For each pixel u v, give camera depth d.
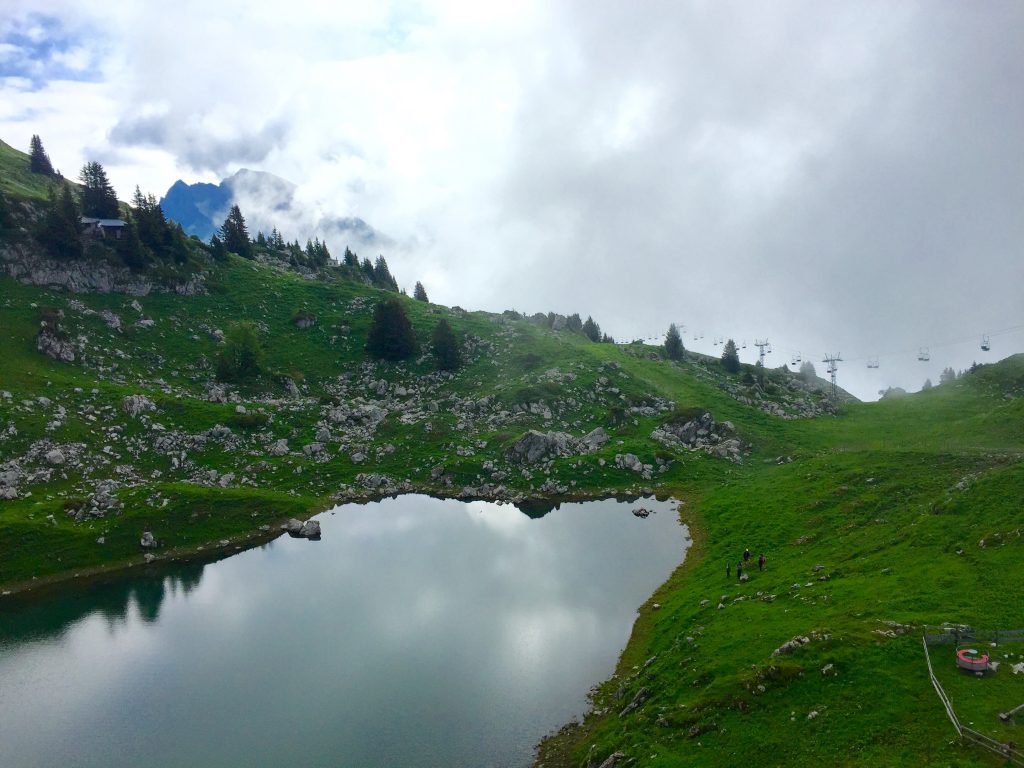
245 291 150.75
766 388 150.62
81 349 107.50
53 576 70.00
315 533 82.50
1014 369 133.12
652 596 60.75
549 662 49.84
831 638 37.34
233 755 40.25
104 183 140.25
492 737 40.72
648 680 42.94
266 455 100.25
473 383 132.62
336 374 133.50
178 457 93.69
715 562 64.12
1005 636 33.81
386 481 99.81
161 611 62.56
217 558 76.06
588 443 109.06
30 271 115.44
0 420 85.75
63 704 46.78
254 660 52.19
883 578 46.16
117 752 41.12
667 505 88.81
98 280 124.31
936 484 65.81
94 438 90.62
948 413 120.69
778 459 100.19
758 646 40.84
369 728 42.31
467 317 170.38
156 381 110.56
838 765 28.52
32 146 161.88
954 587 41.16
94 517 78.62
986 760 26.03
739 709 34.66
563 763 37.47
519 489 97.94
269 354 133.00
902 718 30.06
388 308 140.12
